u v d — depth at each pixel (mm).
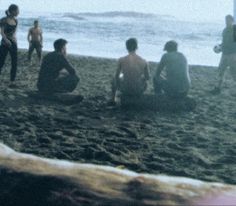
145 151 5469
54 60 8398
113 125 6750
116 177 1778
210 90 10797
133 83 7871
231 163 5145
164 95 8094
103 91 9883
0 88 9273
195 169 4867
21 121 6676
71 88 8562
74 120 6902
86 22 99125
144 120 7160
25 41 36531
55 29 64438
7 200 1787
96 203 1646
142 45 37938
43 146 5441
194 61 23688
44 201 1718
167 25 103812
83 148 5418
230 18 10000
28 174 1832
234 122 7402
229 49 10062
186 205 1602
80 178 1769
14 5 9820
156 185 1698
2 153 2027
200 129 6781
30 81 10617
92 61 17547
